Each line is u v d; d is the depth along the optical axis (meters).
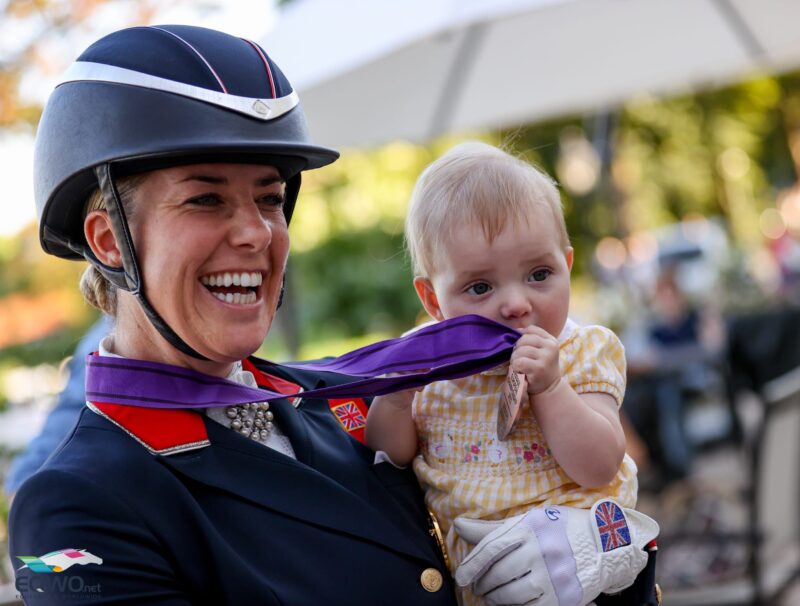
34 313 4.84
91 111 1.43
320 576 1.44
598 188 8.14
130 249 1.44
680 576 4.07
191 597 1.39
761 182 11.41
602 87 4.31
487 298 1.65
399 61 3.83
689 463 5.17
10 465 3.36
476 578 1.58
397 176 9.12
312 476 1.52
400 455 1.72
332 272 8.78
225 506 1.45
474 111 4.27
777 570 4.04
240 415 1.58
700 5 3.97
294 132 1.47
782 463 3.96
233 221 1.46
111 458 1.41
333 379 1.80
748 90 10.42
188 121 1.39
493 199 1.63
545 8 3.87
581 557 1.55
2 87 4.22
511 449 1.64
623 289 6.61
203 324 1.47
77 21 4.25
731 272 7.04
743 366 4.79
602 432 1.55
